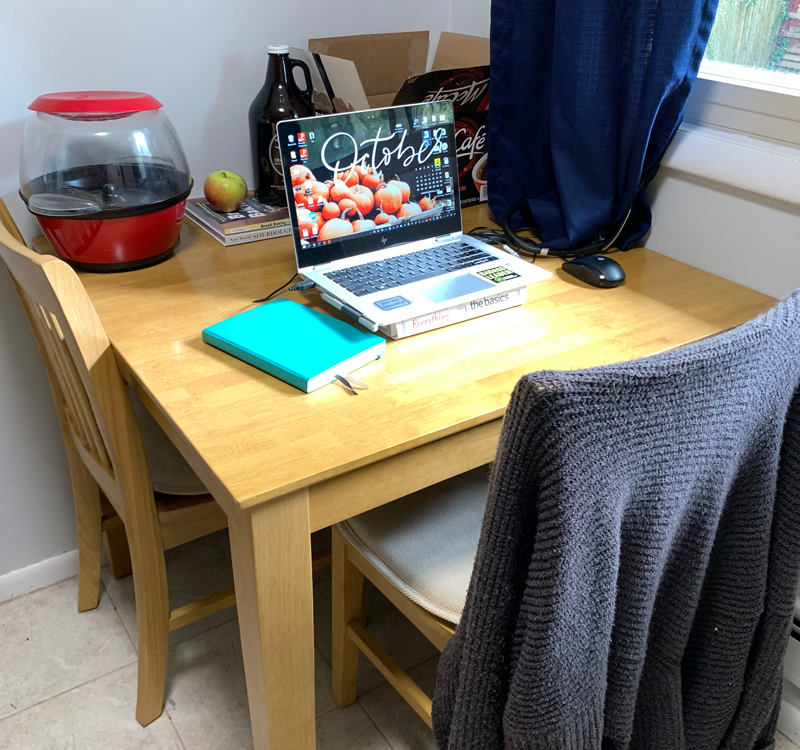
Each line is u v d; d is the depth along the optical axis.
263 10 1.42
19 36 1.23
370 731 1.32
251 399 0.90
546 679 0.63
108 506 1.51
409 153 1.20
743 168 1.17
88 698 1.37
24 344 1.42
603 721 0.73
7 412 1.45
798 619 1.21
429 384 0.93
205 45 1.39
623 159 1.27
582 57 1.22
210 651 1.47
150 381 0.93
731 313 1.13
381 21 1.58
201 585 1.61
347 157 1.14
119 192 1.17
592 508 0.59
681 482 0.63
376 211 1.19
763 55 1.22
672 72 1.15
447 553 1.00
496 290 1.10
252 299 1.14
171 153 1.24
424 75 1.32
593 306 1.15
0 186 1.31
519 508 0.61
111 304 1.11
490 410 0.88
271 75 1.33
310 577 0.87
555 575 0.59
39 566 1.61
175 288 1.17
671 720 0.81
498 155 1.42
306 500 0.80
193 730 1.32
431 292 1.09
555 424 0.55
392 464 0.86
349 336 1.00
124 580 1.64
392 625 1.53
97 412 1.04
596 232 1.35
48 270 0.89
